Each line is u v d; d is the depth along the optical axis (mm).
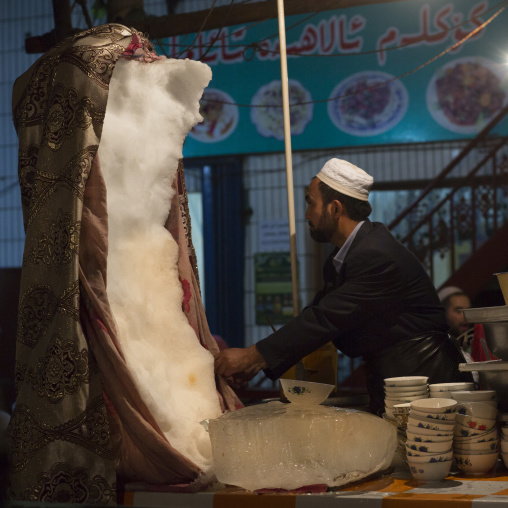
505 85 7969
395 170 8461
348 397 2514
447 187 8094
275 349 2303
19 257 9094
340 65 8297
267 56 8422
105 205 1995
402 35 8156
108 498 1812
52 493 1826
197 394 2201
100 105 2006
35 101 2109
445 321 2492
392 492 1741
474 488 1752
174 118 2301
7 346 7750
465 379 2508
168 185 2320
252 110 8586
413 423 1872
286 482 1774
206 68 2283
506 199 7527
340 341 2471
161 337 2189
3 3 9289
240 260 8977
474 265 6980
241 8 4895
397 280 2361
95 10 6941
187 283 2357
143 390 1919
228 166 8969
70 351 1873
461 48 8047
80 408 1855
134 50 2135
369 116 8289
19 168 2102
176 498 1814
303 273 8867
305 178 8805
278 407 2006
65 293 1894
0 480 1828
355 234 2473
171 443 1944
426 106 8164
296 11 4820
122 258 2145
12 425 1926
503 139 7293
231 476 1803
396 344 2381
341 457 1804
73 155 1966
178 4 8555
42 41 5188
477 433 1898
